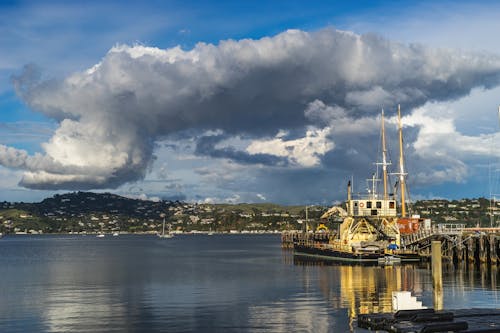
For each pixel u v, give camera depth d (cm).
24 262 13238
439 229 9825
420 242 10150
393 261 9525
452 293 5684
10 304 5538
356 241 10750
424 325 3750
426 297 5481
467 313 4200
